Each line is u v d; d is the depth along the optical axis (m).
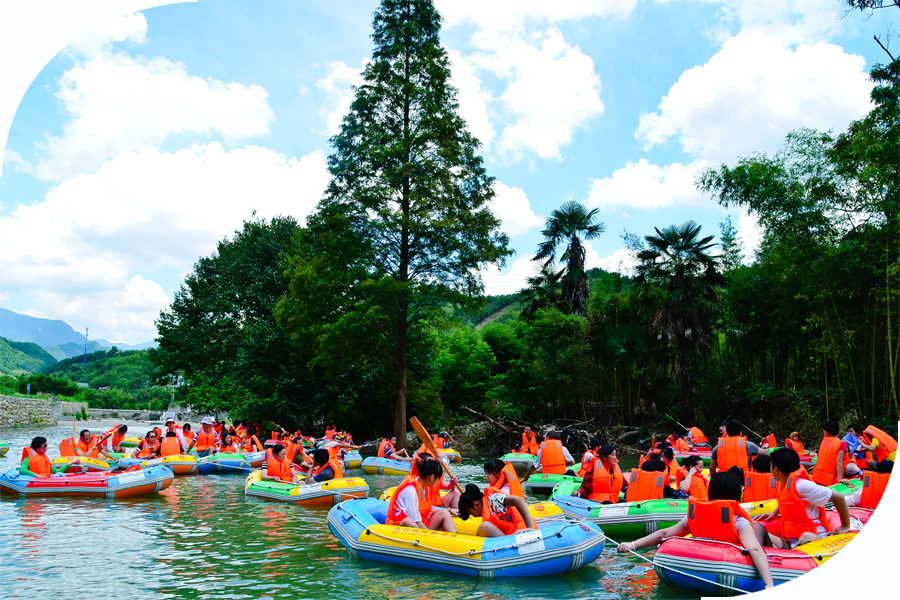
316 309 22.30
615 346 27.30
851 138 16.67
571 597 5.89
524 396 28.97
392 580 6.37
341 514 7.93
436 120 21.34
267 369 27.00
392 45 22.20
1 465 17.80
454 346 31.86
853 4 11.42
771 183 19.02
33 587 6.01
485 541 6.62
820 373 23.78
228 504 11.24
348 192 22.14
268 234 30.83
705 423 25.75
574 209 31.81
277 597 5.78
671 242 25.62
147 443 16.36
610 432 27.28
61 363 80.12
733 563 5.51
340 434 22.83
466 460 23.38
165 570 6.68
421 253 22.23
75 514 9.99
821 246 18.55
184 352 31.00
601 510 8.71
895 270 15.66
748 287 25.34
